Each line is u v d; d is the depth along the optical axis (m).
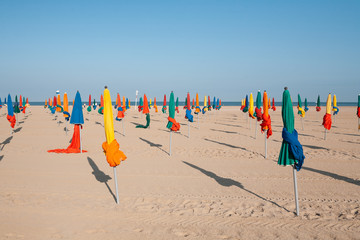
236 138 18.58
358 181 8.95
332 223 5.90
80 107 13.62
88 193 7.69
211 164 11.26
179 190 8.03
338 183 8.74
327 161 11.79
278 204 6.99
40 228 5.58
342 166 10.92
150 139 17.88
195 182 8.83
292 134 6.36
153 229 5.59
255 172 10.05
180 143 16.38
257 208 6.74
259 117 14.76
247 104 23.67
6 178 9.02
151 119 35.28
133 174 9.70
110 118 6.73
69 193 7.67
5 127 23.83
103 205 6.84
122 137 18.67
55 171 9.95
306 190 8.07
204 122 31.44
